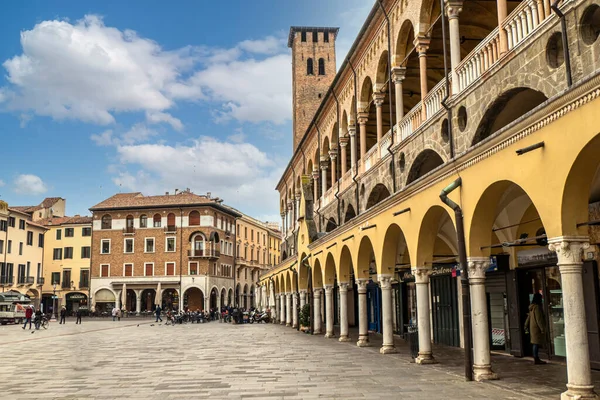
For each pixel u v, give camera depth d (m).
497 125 14.48
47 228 80.94
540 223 17.05
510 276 18.03
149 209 79.12
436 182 15.19
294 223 46.12
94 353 23.05
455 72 15.49
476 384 12.83
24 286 71.94
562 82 10.41
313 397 11.59
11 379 15.14
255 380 14.26
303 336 32.19
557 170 9.97
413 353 17.78
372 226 20.69
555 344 16.44
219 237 81.44
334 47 62.06
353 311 38.44
